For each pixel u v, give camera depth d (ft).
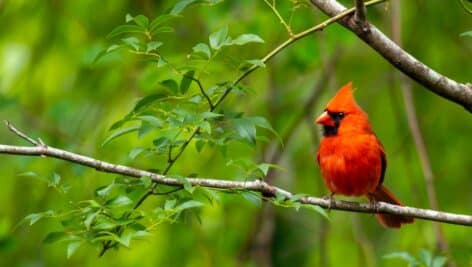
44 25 44.78
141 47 24.72
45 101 44.98
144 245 43.68
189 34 43.91
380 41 25.36
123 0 44.57
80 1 44.73
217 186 25.26
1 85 44.42
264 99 44.62
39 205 42.55
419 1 44.37
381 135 45.80
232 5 41.83
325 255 40.52
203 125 23.73
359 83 45.85
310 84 45.93
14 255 43.32
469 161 45.96
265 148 43.32
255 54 42.78
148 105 24.90
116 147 41.75
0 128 43.78
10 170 43.78
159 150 25.11
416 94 46.52
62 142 42.19
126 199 24.43
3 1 44.34
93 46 40.68
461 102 25.58
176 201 24.68
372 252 39.86
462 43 44.57
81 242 23.98
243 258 41.65
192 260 43.62
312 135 41.83
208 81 39.78
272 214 42.55
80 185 41.22
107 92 44.27
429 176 37.70
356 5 24.97
